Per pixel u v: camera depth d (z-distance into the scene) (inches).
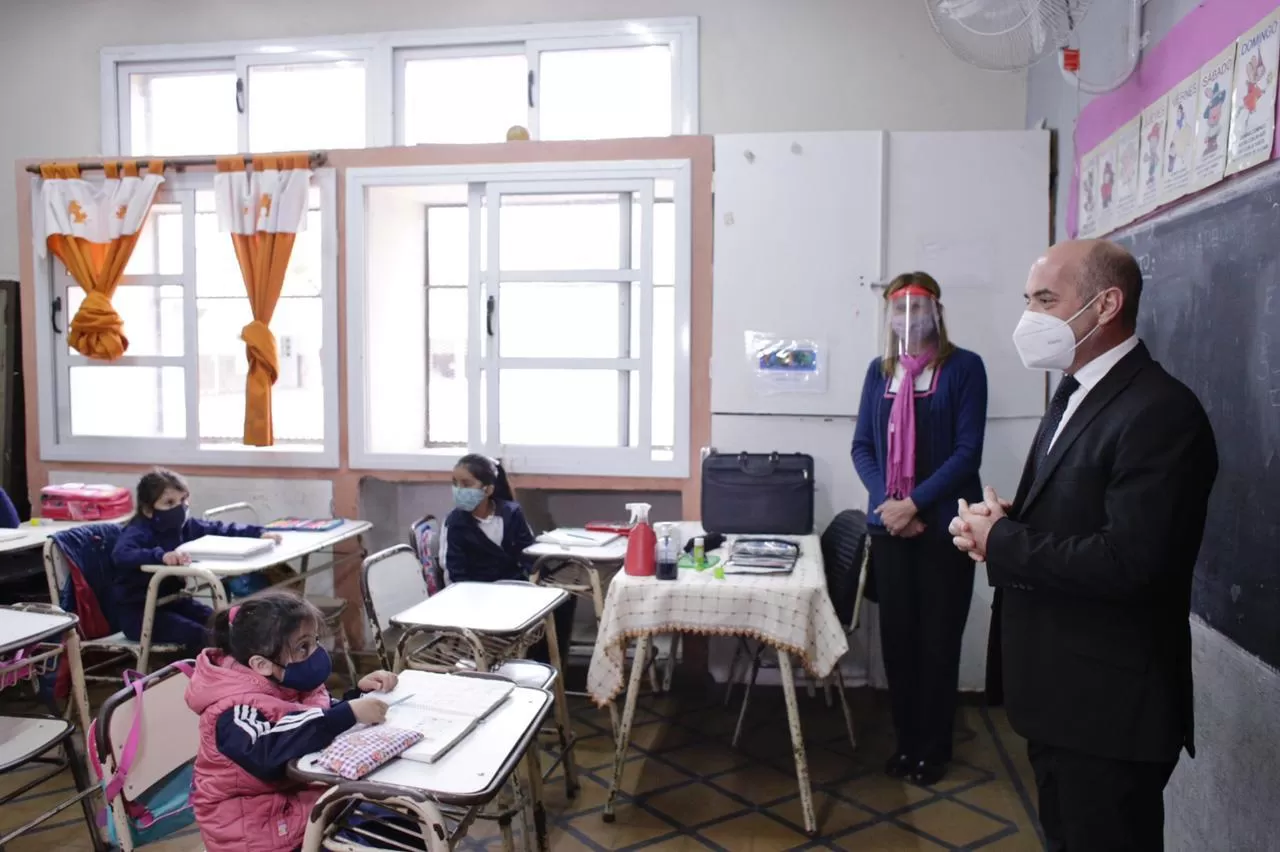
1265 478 64.9
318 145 169.3
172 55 169.3
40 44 174.2
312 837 52.7
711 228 139.9
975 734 123.6
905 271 135.8
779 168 137.4
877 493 106.7
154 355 155.2
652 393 143.4
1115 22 100.6
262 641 61.3
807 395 138.2
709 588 95.0
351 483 150.2
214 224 164.4
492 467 124.6
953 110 150.8
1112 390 57.2
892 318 106.7
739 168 138.3
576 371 147.6
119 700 64.4
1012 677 60.2
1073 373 60.8
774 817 100.4
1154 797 56.6
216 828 59.2
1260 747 64.7
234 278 165.6
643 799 104.5
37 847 92.5
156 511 119.8
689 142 139.1
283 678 62.4
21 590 139.3
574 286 147.6
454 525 121.0
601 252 148.9
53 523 143.9
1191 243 78.7
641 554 100.0
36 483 158.9
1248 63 68.1
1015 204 133.2
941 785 107.9
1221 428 72.1
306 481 151.4
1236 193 70.3
